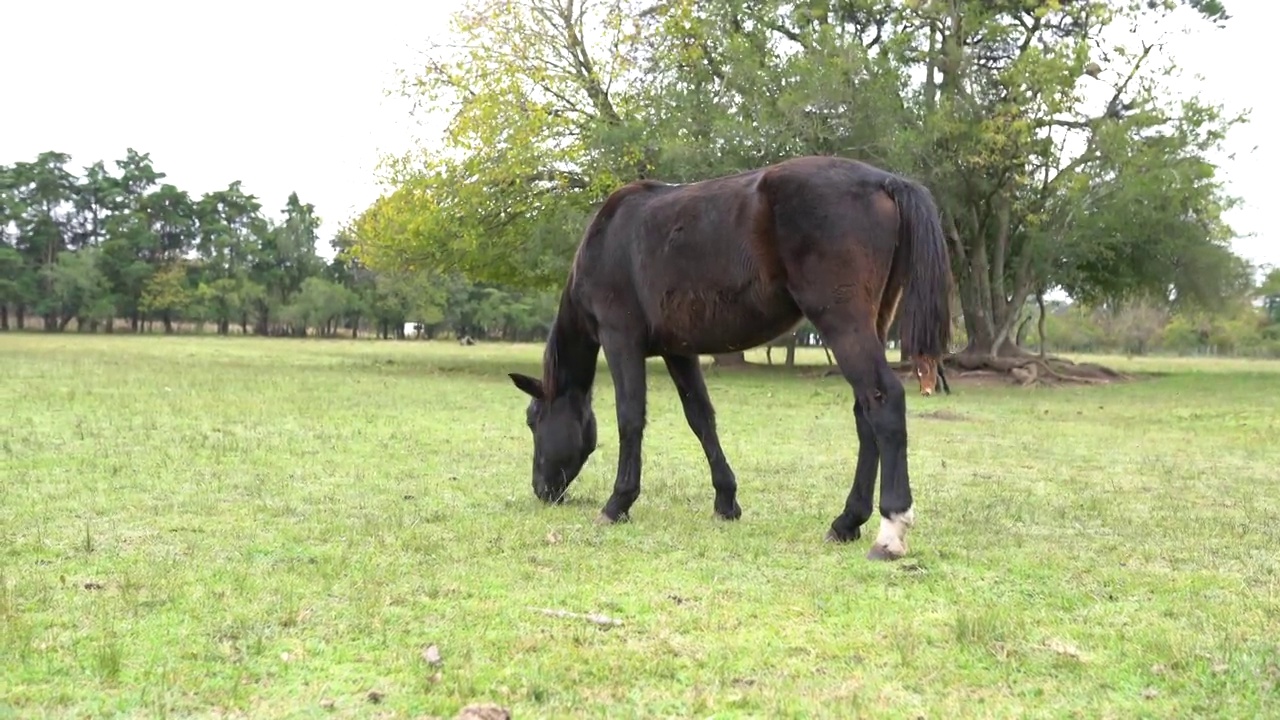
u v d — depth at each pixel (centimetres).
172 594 417
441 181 2489
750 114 2334
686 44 2547
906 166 2303
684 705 312
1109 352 7419
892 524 512
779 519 635
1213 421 1418
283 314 7556
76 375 1839
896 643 369
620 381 613
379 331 8431
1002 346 2922
